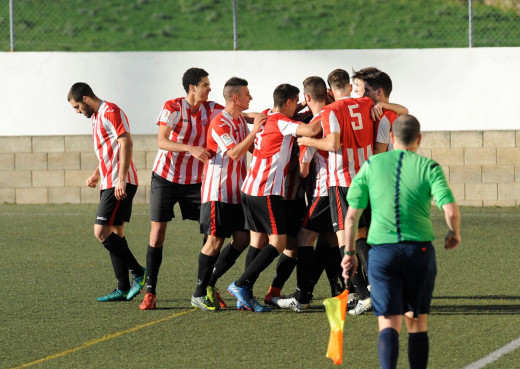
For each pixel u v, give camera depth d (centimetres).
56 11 8406
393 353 1566
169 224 4203
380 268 1600
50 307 2466
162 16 8444
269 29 7694
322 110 2241
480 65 4584
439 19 6769
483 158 4591
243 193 2328
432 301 2473
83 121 4831
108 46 7838
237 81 2362
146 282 2505
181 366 1845
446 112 4625
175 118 2453
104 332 2162
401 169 1623
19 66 4812
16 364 1875
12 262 3219
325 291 2673
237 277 2923
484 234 3738
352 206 1656
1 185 4881
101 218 2498
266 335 2116
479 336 2058
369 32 7269
